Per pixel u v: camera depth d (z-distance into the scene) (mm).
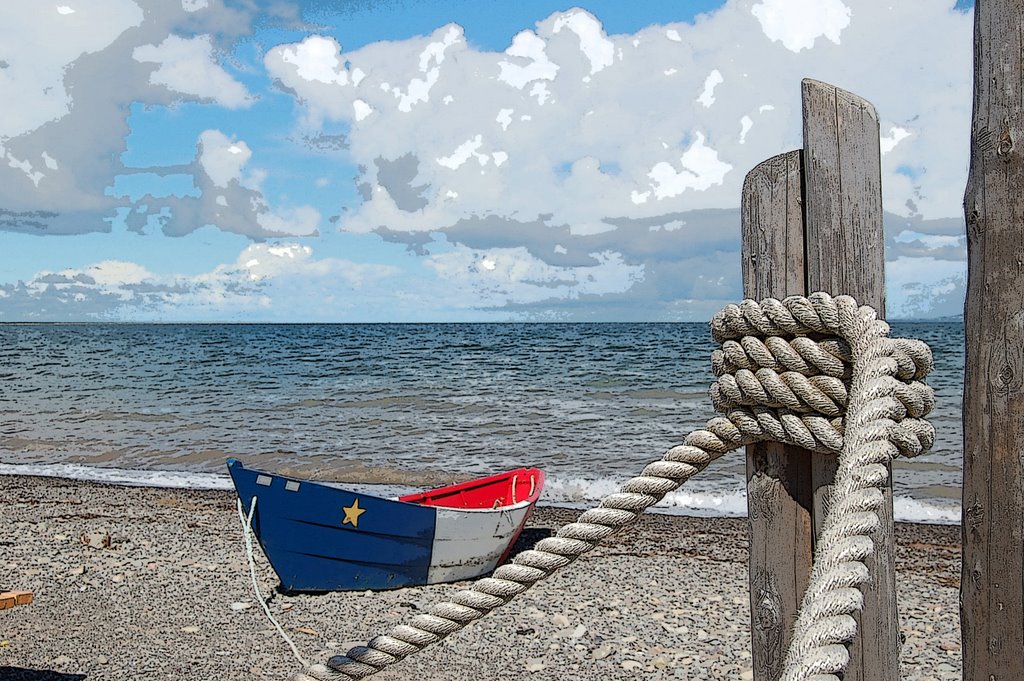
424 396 24156
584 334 64000
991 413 1775
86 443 16688
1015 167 1720
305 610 7105
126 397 25172
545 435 16641
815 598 1583
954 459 13305
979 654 1810
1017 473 1734
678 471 2123
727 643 6422
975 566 1816
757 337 1944
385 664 2414
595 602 7410
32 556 8625
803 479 1928
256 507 6973
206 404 22984
